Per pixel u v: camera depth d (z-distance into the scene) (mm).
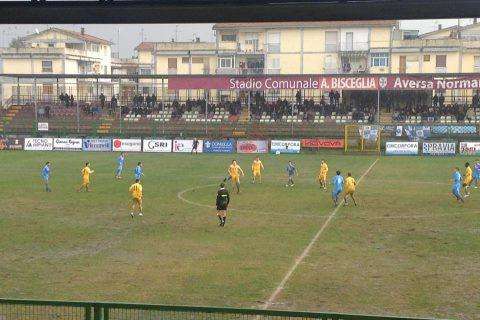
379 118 72875
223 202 27766
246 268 20562
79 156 61531
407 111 75125
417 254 22484
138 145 66625
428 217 29922
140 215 30328
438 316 15953
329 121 74625
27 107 81625
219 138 69438
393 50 87125
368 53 87312
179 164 54688
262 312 10344
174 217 29984
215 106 80250
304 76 68438
